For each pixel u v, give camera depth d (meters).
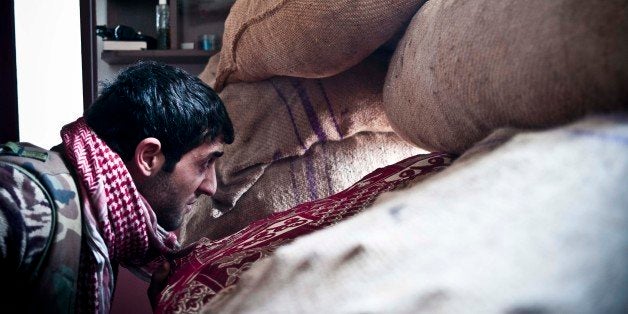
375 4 0.82
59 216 0.67
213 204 1.11
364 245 0.32
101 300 0.72
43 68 1.51
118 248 0.77
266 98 1.10
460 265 0.28
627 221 0.27
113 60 2.52
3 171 0.66
